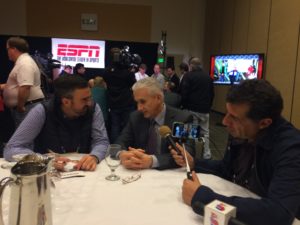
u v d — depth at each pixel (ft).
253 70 18.74
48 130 5.90
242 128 3.78
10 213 2.69
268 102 3.59
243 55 19.43
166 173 4.79
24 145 5.62
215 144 16.42
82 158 5.14
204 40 30.40
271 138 3.87
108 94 11.80
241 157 4.68
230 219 2.74
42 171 2.73
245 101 3.61
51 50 28.37
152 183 4.34
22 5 28.04
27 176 2.62
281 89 16.49
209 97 13.85
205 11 30.07
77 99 5.48
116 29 29.22
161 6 29.48
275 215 3.15
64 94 5.47
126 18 29.22
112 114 11.89
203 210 3.11
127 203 3.68
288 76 15.83
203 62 30.42
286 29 16.17
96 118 6.27
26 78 9.37
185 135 5.18
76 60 28.73
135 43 29.01
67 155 5.63
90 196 3.85
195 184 3.71
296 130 3.92
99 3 28.76
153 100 5.86
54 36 28.73
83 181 4.36
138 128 6.32
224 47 25.48
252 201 3.27
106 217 3.33
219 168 5.07
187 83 13.62
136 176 4.57
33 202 2.66
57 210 3.46
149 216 3.37
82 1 28.58
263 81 3.77
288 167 3.52
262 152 4.01
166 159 5.00
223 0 25.66
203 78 13.58
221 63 21.15
